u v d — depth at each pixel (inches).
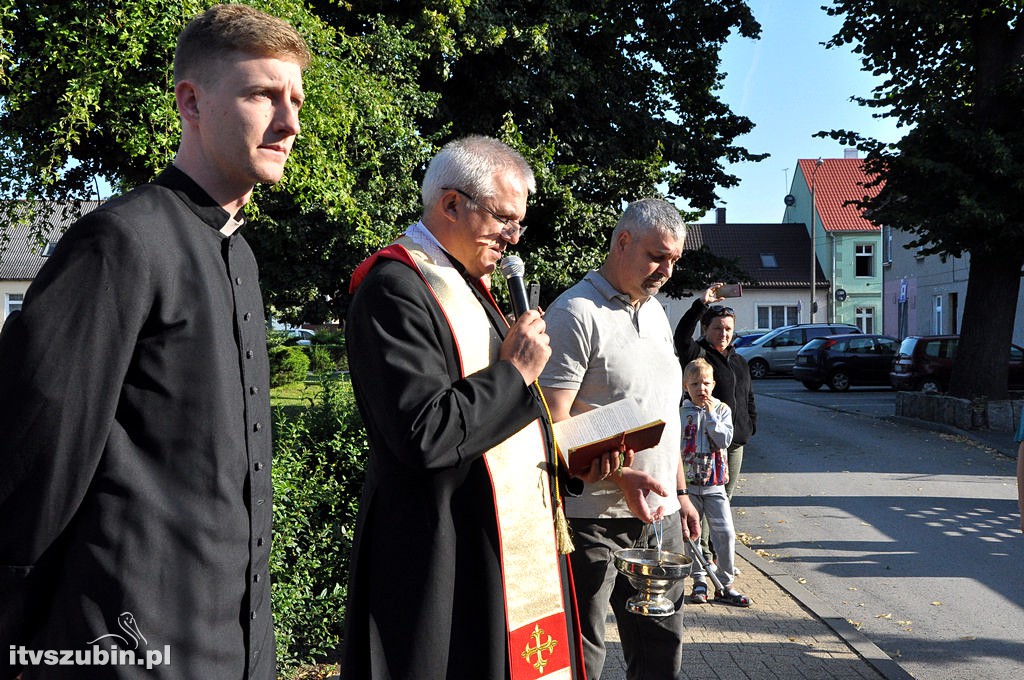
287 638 162.9
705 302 227.3
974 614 227.8
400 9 482.0
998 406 586.9
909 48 632.4
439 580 78.0
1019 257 601.0
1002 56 596.1
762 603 224.2
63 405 55.9
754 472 447.2
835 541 306.8
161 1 234.2
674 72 628.1
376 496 81.4
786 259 1696.6
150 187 65.5
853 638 195.6
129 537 59.1
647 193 569.9
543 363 82.6
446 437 74.3
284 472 163.0
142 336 60.8
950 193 583.8
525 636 82.3
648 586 111.6
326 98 286.5
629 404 104.4
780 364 1190.9
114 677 58.2
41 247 329.4
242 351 67.4
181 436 61.5
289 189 296.0
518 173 88.7
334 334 1211.2
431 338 80.0
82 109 241.4
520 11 534.6
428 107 474.6
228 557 63.7
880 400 843.4
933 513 350.9
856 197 1704.0
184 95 67.4
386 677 76.2
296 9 278.1
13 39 246.4
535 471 86.3
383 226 434.0
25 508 56.1
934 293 1207.6
